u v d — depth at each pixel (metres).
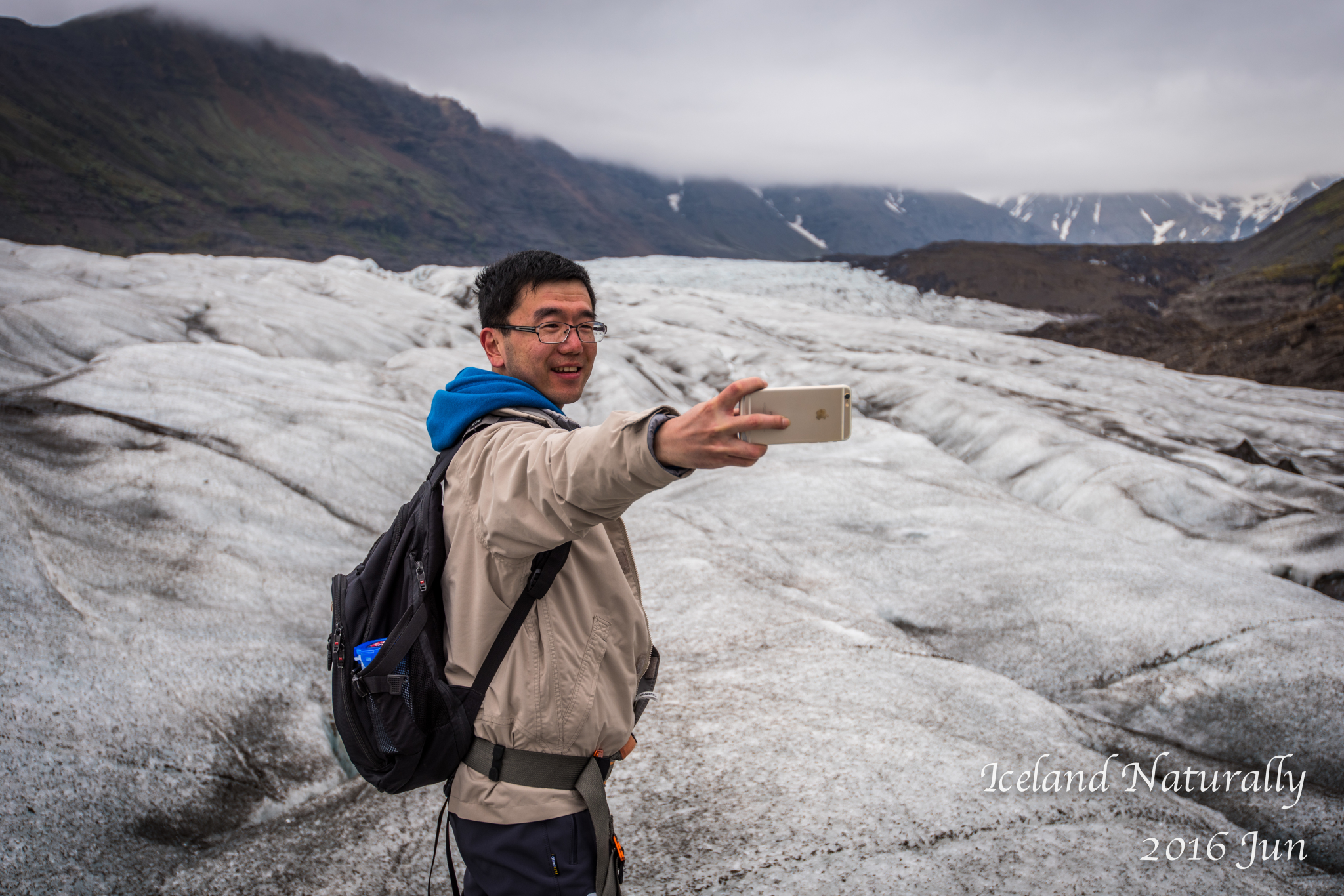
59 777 2.58
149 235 163.25
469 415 1.42
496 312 1.55
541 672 1.36
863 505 6.47
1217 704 3.77
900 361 13.14
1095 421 10.29
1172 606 4.55
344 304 11.81
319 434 6.21
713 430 0.96
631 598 1.52
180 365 7.03
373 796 2.95
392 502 5.87
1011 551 5.46
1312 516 6.91
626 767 2.97
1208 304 54.78
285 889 2.36
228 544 4.57
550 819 1.37
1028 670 4.19
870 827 2.57
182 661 3.36
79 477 4.74
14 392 5.59
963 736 3.27
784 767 2.94
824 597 4.86
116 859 2.40
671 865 2.42
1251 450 9.95
